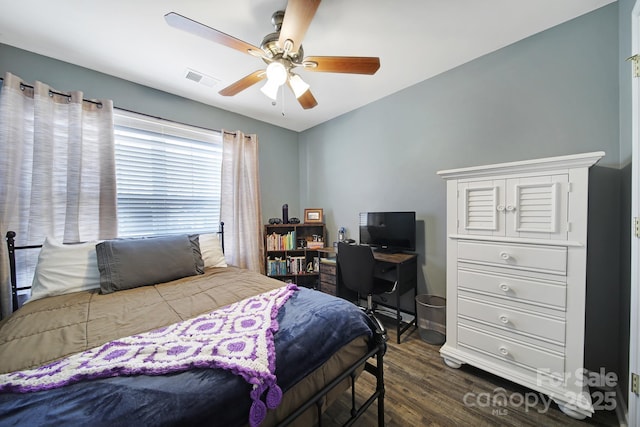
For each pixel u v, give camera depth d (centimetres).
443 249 230
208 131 276
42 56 186
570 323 133
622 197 146
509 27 169
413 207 250
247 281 179
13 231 162
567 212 133
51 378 73
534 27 170
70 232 182
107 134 199
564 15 159
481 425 131
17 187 164
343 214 318
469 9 152
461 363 175
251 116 313
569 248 132
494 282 158
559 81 169
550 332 138
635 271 118
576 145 164
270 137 339
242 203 288
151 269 174
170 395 68
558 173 135
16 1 138
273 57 151
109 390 69
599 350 155
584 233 128
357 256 217
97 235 199
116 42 175
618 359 148
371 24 163
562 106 168
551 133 173
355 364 116
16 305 160
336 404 147
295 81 167
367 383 165
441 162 228
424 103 237
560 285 135
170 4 144
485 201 162
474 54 198
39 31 162
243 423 73
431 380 166
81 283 161
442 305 229
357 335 118
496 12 155
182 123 255
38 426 58
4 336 104
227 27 165
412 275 239
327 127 333
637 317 116
